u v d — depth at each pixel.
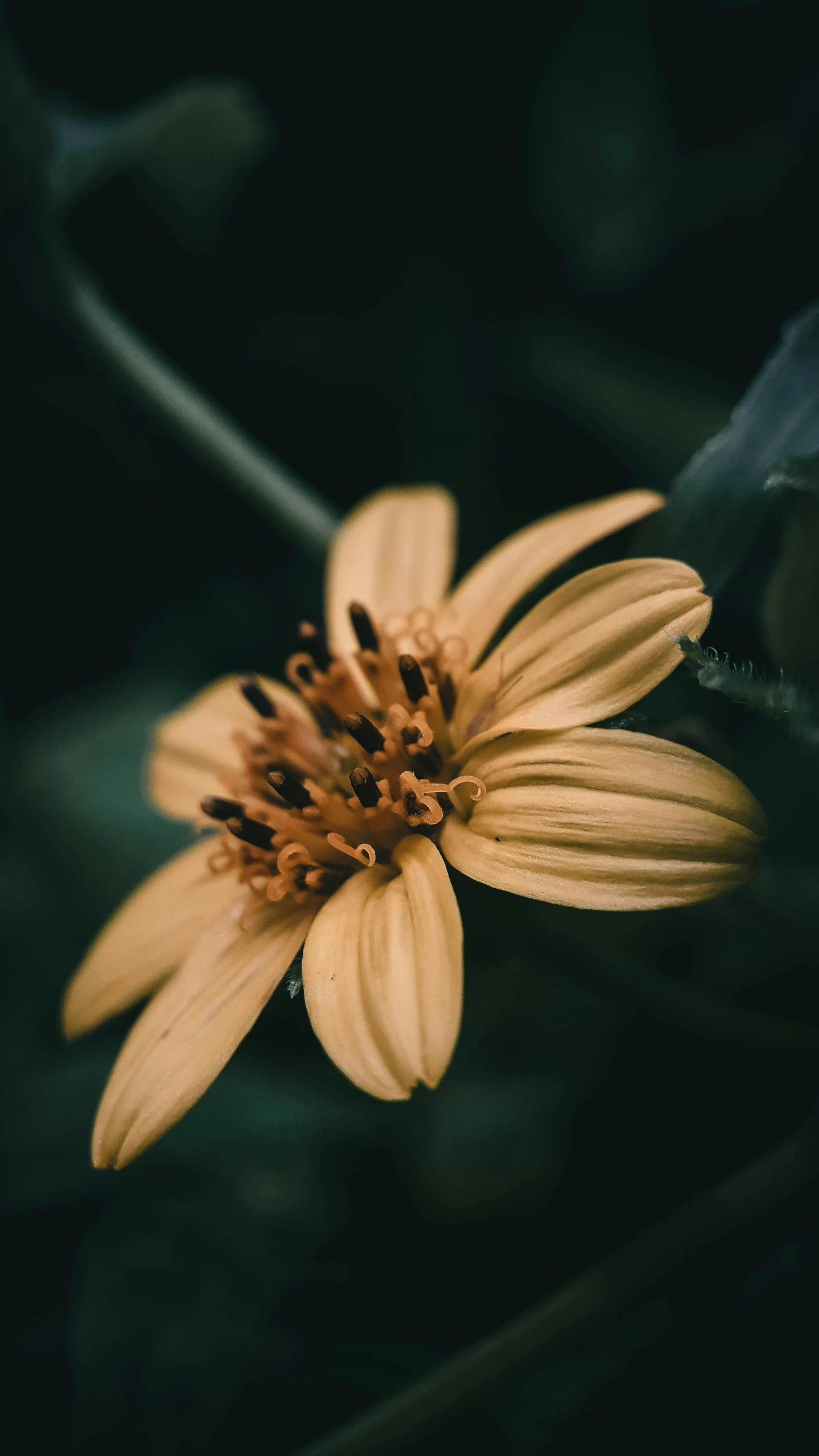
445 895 0.10
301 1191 0.13
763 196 0.15
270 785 0.11
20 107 0.14
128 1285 0.13
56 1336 0.13
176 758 0.13
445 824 0.10
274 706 0.12
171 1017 0.10
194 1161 0.13
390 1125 0.13
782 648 0.11
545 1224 0.13
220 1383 0.12
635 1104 0.13
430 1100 0.14
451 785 0.10
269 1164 0.13
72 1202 0.14
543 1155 0.13
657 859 0.09
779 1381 0.11
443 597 0.12
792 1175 0.11
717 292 0.15
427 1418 0.10
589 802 0.10
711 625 0.14
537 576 0.11
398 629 0.12
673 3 0.15
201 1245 0.13
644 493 0.11
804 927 0.12
